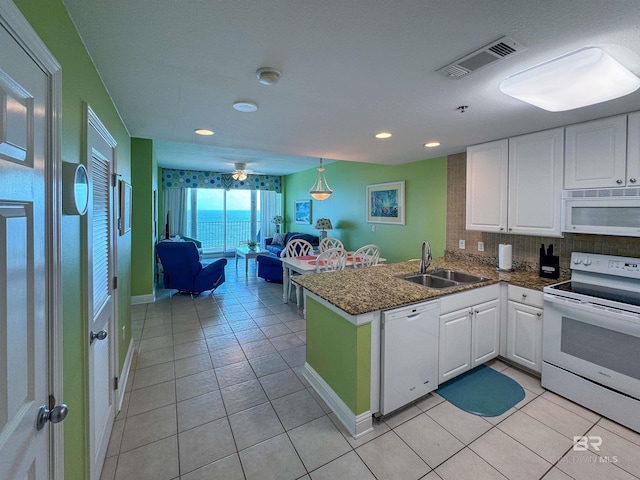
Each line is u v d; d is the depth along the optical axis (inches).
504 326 105.3
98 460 60.6
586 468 64.7
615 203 82.4
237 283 229.1
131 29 47.9
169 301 181.2
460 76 63.3
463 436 74.3
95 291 59.3
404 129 102.0
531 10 42.6
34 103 31.7
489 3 41.3
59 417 34.1
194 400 88.1
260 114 88.9
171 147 194.4
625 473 63.4
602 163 86.0
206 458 67.7
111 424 74.1
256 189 340.2
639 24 45.6
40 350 33.5
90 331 53.7
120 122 90.7
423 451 69.7
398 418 80.7
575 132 92.0
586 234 100.3
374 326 76.8
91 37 50.0
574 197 90.9
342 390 80.1
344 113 86.7
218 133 110.3
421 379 85.4
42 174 33.6
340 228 246.7
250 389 93.7
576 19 44.6
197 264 185.6
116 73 63.0
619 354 76.5
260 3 41.8
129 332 108.0
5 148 26.1
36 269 32.4
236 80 66.4
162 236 283.0
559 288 91.4
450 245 149.0
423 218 165.6
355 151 140.5
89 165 53.1
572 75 57.9
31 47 30.5
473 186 122.5
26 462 30.5
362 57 56.4
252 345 124.0
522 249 119.0
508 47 52.4
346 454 69.0
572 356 85.7
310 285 97.3
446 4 41.7
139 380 98.3
